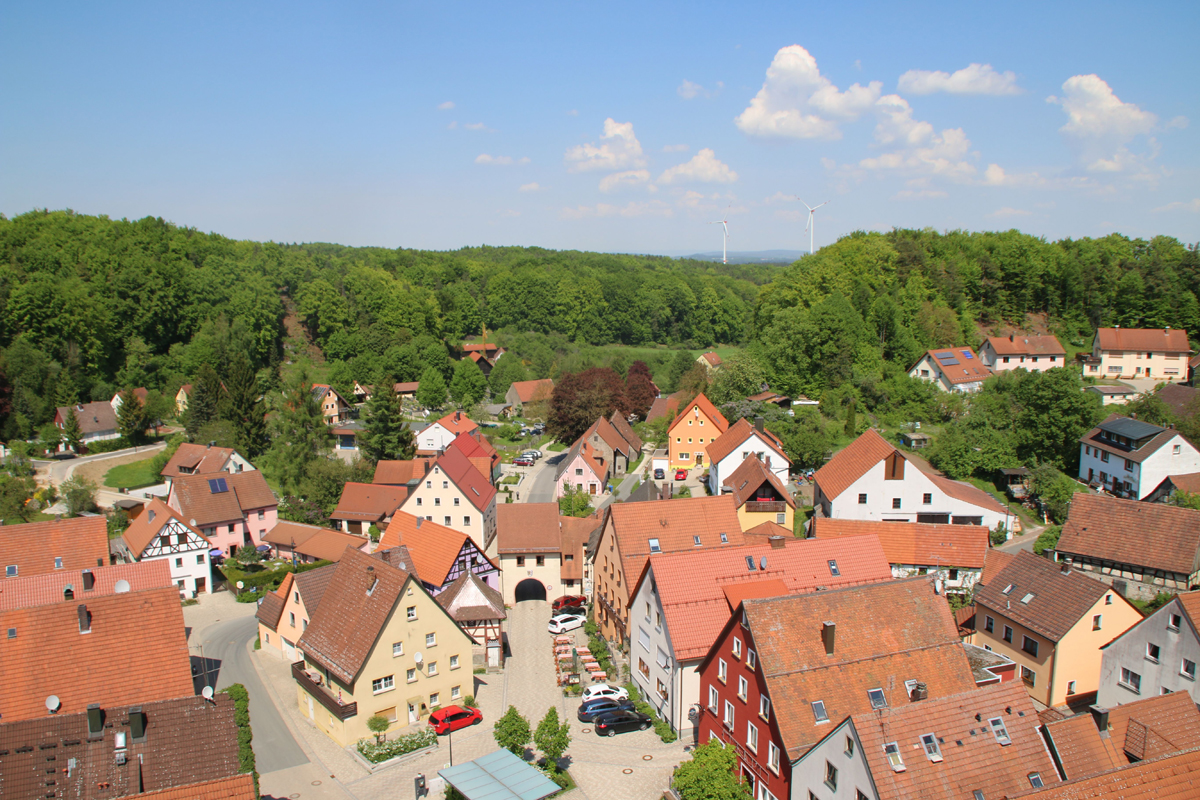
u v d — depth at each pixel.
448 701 45.81
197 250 171.00
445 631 45.22
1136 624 40.69
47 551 58.78
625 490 96.62
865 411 109.56
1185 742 32.03
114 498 91.00
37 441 110.81
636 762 39.50
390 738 42.44
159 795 25.55
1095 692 43.47
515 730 37.34
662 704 43.81
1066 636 42.09
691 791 31.64
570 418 114.75
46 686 36.25
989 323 146.25
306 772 39.69
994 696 30.20
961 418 93.75
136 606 39.38
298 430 98.38
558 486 97.81
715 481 88.75
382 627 42.25
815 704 32.88
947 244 160.62
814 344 114.62
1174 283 146.00
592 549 61.72
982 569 55.34
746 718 35.38
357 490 83.69
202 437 103.38
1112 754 30.53
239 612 63.91
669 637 42.09
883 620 36.03
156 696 37.62
